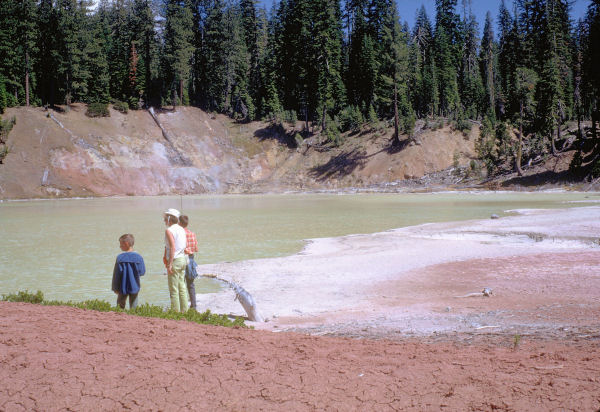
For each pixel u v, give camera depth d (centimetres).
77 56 8294
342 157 8200
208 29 10100
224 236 2270
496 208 3700
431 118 8544
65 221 3148
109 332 523
